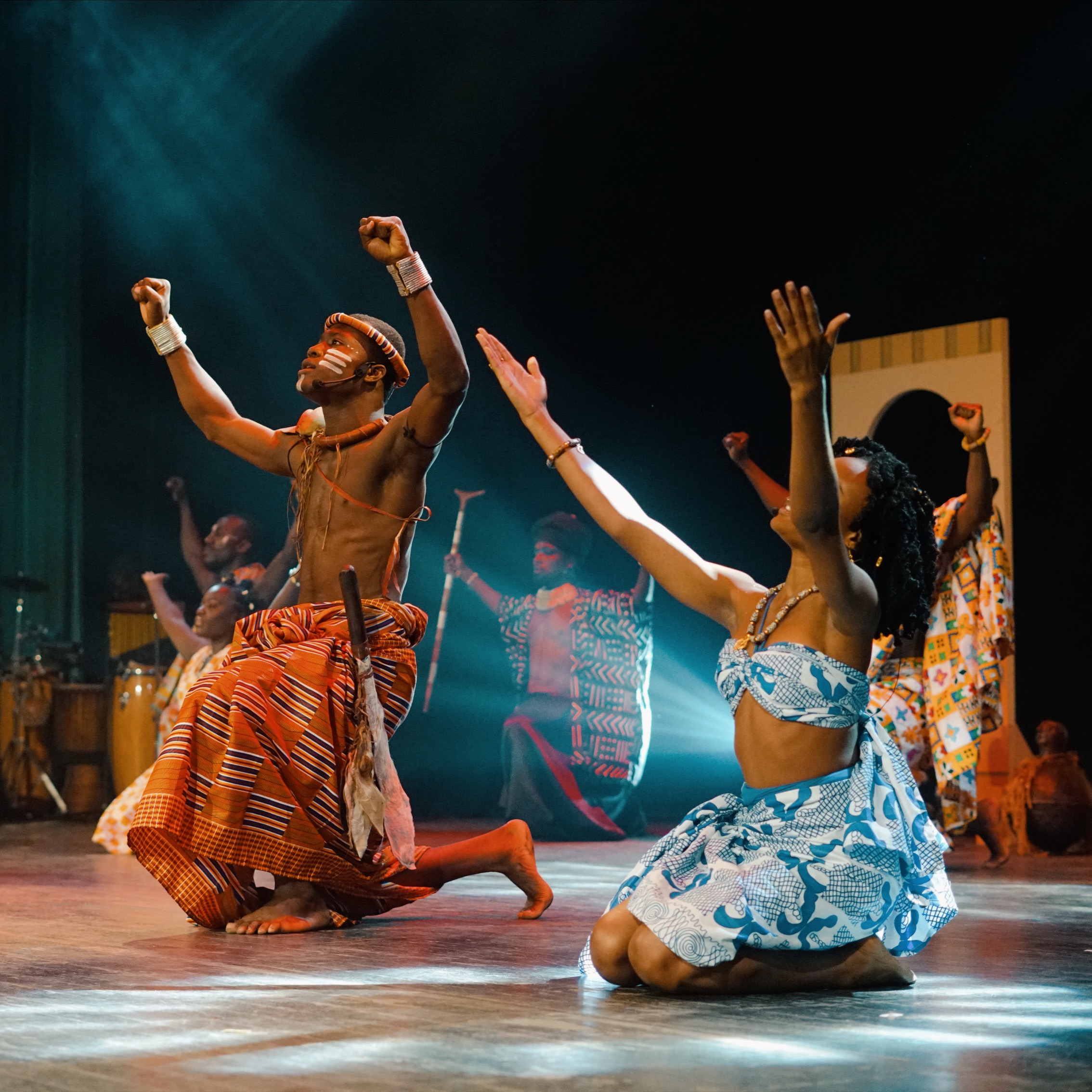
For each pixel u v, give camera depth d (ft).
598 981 8.91
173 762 11.37
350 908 11.98
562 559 25.54
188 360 13.23
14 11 32.73
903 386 28.02
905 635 9.35
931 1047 6.98
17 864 18.70
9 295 32.76
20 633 31.19
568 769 24.62
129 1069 6.42
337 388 12.42
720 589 9.48
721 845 8.76
